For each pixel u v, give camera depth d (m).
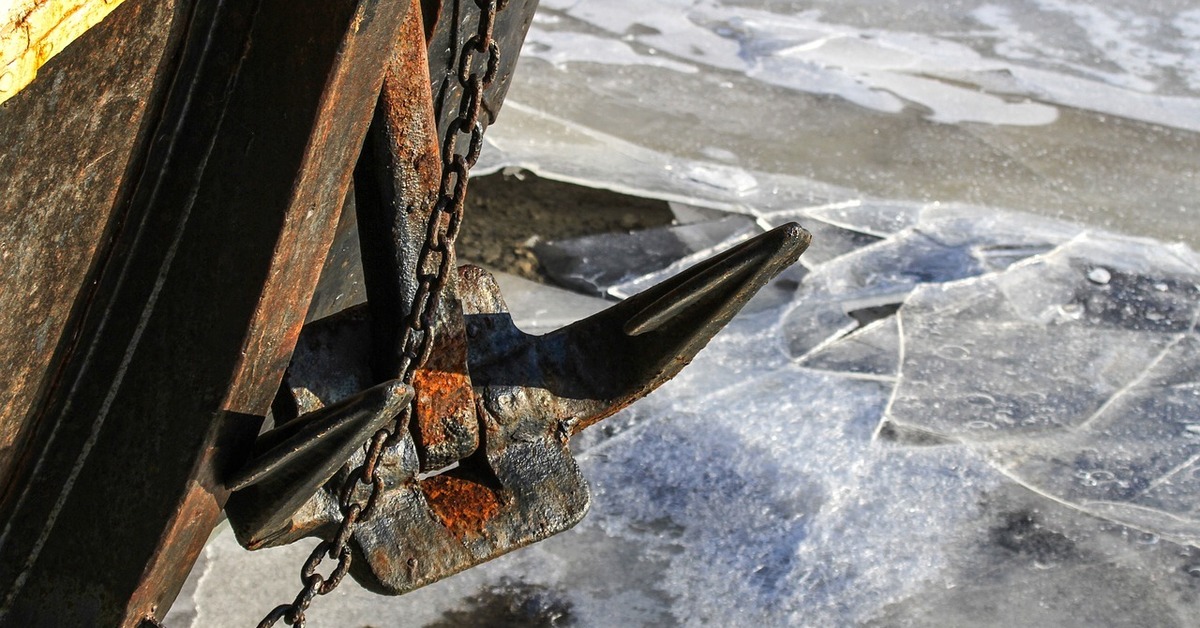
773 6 6.78
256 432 1.69
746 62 6.00
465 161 1.66
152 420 1.65
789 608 2.76
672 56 5.98
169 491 1.63
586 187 4.61
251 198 1.57
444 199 1.66
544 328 3.70
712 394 3.46
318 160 1.54
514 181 4.59
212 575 2.70
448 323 1.79
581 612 2.70
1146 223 4.79
